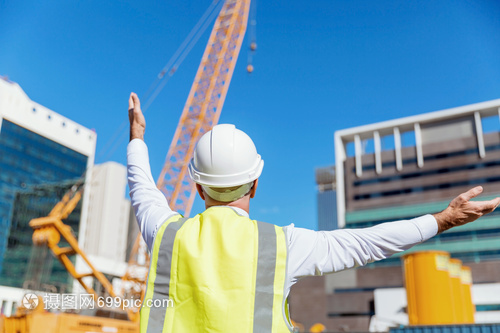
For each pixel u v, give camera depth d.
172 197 50.75
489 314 66.19
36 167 127.19
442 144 96.75
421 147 98.50
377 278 84.06
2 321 27.72
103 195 175.25
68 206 51.22
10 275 110.88
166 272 1.92
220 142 2.14
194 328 1.80
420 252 31.98
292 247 1.90
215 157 2.11
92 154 146.00
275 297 1.82
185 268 1.89
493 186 89.81
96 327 30.36
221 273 1.84
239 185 2.09
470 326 26.98
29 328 27.17
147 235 2.07
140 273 53.59
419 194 95.81
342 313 82.25
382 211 96.62
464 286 38.81
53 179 130.50
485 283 79.50
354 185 102.69
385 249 1.87
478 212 1.82
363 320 79.06
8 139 121.31
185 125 53.66
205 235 1.94
